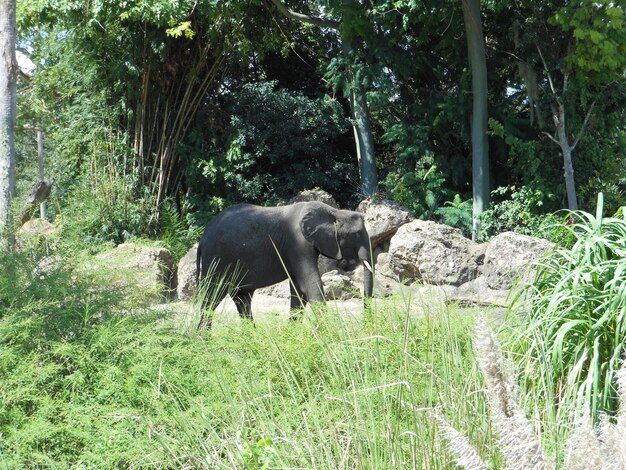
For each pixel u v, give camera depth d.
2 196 8.47
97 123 18.92
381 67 17.91
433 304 4.21
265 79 21.58
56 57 20.81
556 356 3.79
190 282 14.34
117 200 18.20
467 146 18.84
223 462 3.02
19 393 4.14
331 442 2.95
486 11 18.64
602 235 4.27
